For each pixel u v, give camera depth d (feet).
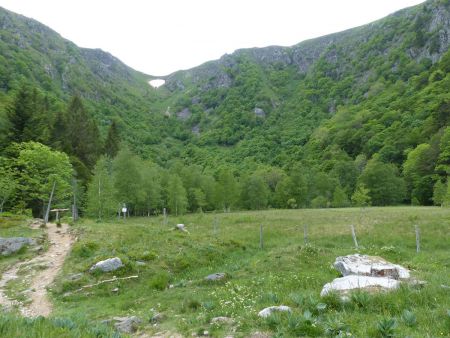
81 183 188.44
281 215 152.46
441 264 59.00
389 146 355.56
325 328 24.36
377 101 564.30
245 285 49.11
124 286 56.39
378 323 22.56
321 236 97.81
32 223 108.27
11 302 48.19
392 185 262.47
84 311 43.75
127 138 643.04
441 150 253.85
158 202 234.38
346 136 468.34
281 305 32.65
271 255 68.85
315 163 447.83
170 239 82.89
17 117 170.09
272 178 376.27
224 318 31.32
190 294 47.75
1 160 150.61
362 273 41.96
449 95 363.97
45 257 71.67
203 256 74.64
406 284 33.45
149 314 37.91
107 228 96.32
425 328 22.93
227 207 265.34
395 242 85.81
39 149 146.30
